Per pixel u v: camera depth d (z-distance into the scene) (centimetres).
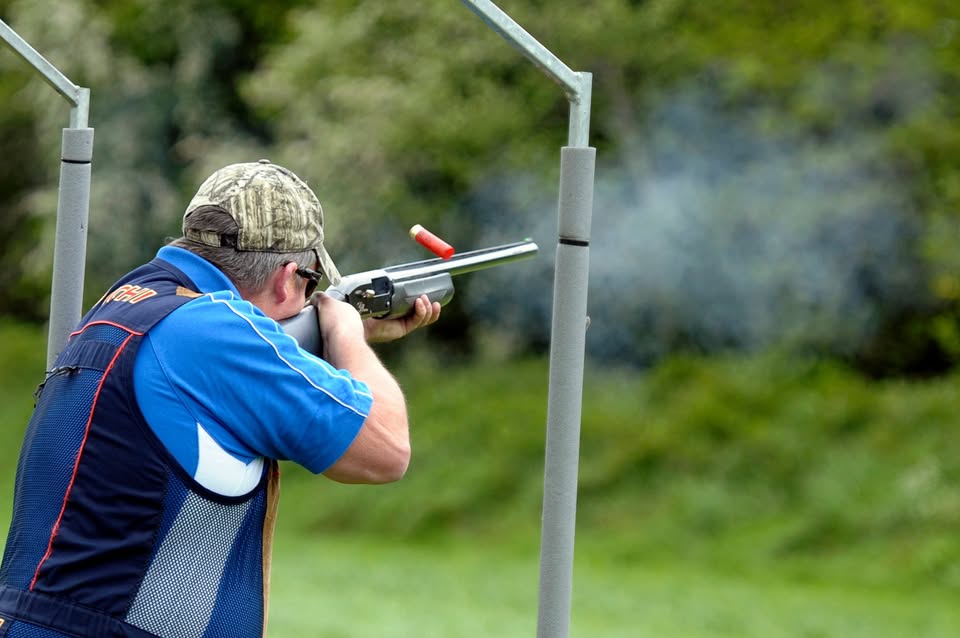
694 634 2959
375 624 2834
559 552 739
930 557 3844
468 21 5600
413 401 5747
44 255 6762
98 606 728
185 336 755
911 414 4684
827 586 3847
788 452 4644
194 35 6600
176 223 6581
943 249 4834
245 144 6419
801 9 5181
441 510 4881
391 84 5628
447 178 5847
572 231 731
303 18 5928
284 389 753
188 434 745
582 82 728
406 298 938
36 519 750
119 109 6712
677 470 4756
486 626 2897
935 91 4997
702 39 5241
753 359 5241
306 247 810
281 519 5044
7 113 7544
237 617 758
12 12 6819
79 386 756
